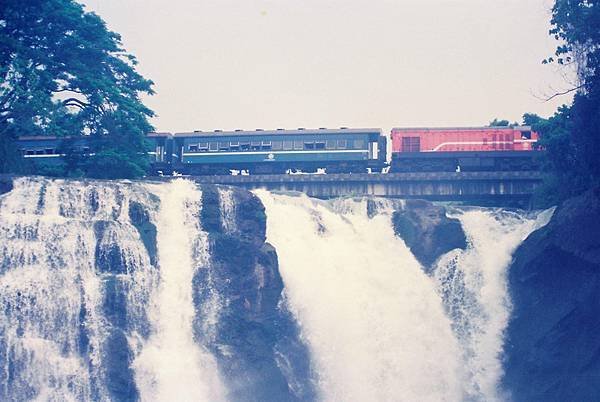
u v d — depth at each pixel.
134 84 80.38
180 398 50.12
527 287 58.97
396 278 61.75
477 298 61.25
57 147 83.19
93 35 76.25
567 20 61.31
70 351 49.88
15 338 49.16
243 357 52.41
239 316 53.81
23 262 51.16
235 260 55.31
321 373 55.91
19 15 72.19
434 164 87.06
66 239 52.25
